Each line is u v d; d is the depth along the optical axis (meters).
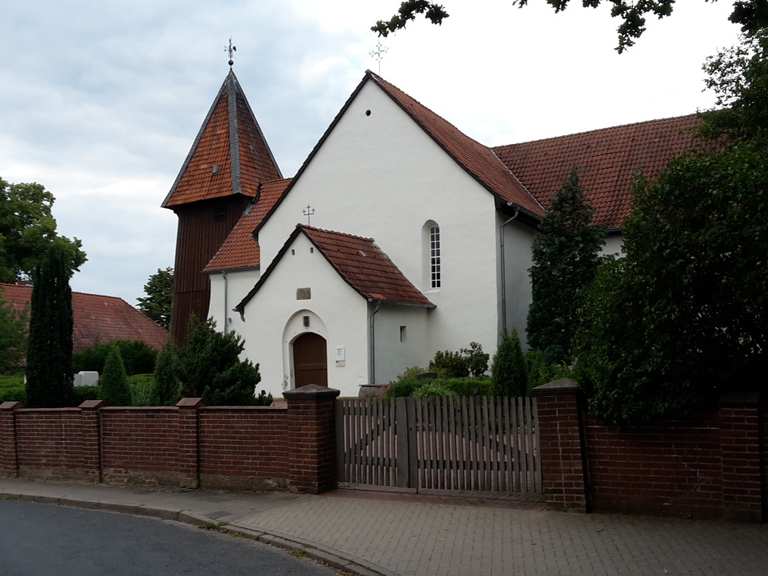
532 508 10.38
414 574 7.95
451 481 11.35
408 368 23.97
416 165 25.98
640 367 9.30
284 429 12.36
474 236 24.88
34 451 15.23
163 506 11.77
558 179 29.34
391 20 9.83
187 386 15.71
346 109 27.41
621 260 9.88
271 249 28.48
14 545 9.63
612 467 9.95
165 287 64.12
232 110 35.84
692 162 9.20
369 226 26.70
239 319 30.66
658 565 7.75
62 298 20.33
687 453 9.55
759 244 8.34
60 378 20.00
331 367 22.75
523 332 26.22
